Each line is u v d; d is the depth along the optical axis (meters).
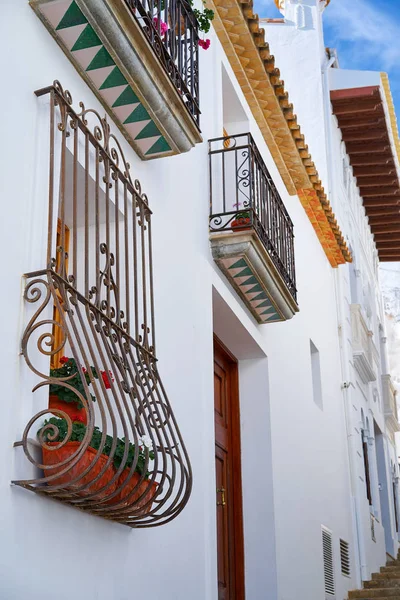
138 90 5.41
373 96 15.02
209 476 6.57
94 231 5.58
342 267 14.95
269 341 9.20
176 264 6.57
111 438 4.63
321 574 10.19
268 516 8.41
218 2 8.15
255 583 8.21
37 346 4.26
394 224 18.94
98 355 5.27
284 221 8.98
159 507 4.80
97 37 5.02
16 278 4.27
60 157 4.80
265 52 8.83
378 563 14.70
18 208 4.38
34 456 4.15
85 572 4.52
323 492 11.08
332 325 13.64
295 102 14.85
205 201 7.53
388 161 16.52
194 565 6.05
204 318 7.01
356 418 14.32
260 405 8.83
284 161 10.82
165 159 6.68
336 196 14.58
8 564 3.86
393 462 19.91
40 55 4.84
